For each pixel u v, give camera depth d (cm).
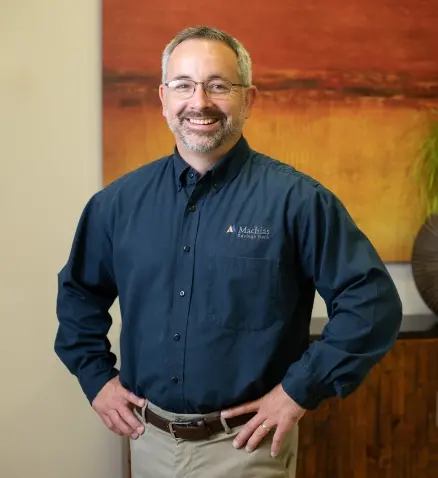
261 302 124
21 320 199
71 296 149
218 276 125
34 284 198
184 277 128
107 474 207
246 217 126
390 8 198
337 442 178
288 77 196
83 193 196
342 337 121
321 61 197
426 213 204
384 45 199
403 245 205
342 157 200
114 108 191
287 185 128
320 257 126
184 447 132
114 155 193
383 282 124
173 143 194
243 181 130
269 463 131
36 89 191
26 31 189
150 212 134
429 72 201
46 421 204
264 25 194
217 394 126
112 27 189
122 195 140
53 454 205
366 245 128
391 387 179
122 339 139
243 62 131
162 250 131
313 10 196
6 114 191
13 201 194
